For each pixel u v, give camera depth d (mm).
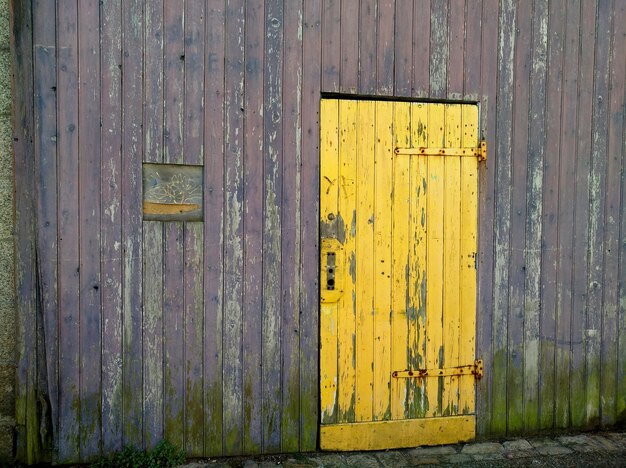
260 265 3145
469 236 3359
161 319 3049
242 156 3102
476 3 3336
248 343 3150
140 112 2980
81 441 2984
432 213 3311
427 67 3285
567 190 3508
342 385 3254
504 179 3412
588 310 3561
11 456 2922
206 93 3049
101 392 2994
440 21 3293
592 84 3520
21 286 2893
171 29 2998
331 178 3188
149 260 3023
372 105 3221
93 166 2938
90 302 2961
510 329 3459
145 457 2996
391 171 3256
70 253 2928
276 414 3199
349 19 3184
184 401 3092
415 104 3273
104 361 2990
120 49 2943
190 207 3061
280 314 3178
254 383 3166
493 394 3449
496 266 3422
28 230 2881
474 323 3389
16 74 2830
